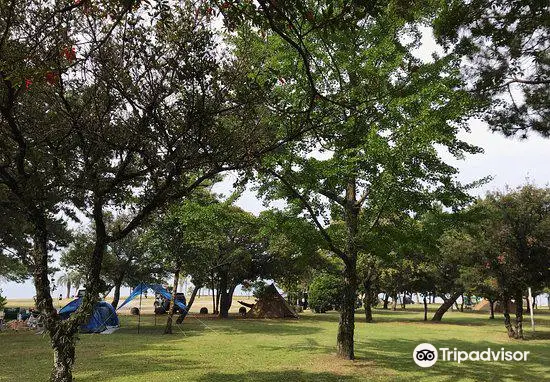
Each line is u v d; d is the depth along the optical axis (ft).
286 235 39.09
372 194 37.06
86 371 34.96
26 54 15.10
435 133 32.12
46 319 22.11
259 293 113.39
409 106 37.65
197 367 36.91
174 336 62.28
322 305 139.95
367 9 13.35
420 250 41.42
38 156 22.67
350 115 36.58
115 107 21.81
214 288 127.54
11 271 119.24
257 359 41.16
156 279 110.52
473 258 64.08
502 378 33.53
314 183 37.06
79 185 23.11
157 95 20.42
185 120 21.24
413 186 34.83
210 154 22.13
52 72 16.16
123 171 22.90
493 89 31.12
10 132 22.11
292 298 161.58
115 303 109.81
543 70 29.53
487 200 62.39
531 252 60.95
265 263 110.63
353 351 42.73
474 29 29.04
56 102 21.20
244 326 80.43
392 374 34.50
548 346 53.06
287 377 33.09
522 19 27.32
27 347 49.47
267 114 23.36
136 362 39.22
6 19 16.65
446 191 36.09
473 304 201.77
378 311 161.38
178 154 21.53
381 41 38.68
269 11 13.51
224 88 21.27
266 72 23.02
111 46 19.48
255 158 22.74
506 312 64.75
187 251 69.10
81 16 18.26
